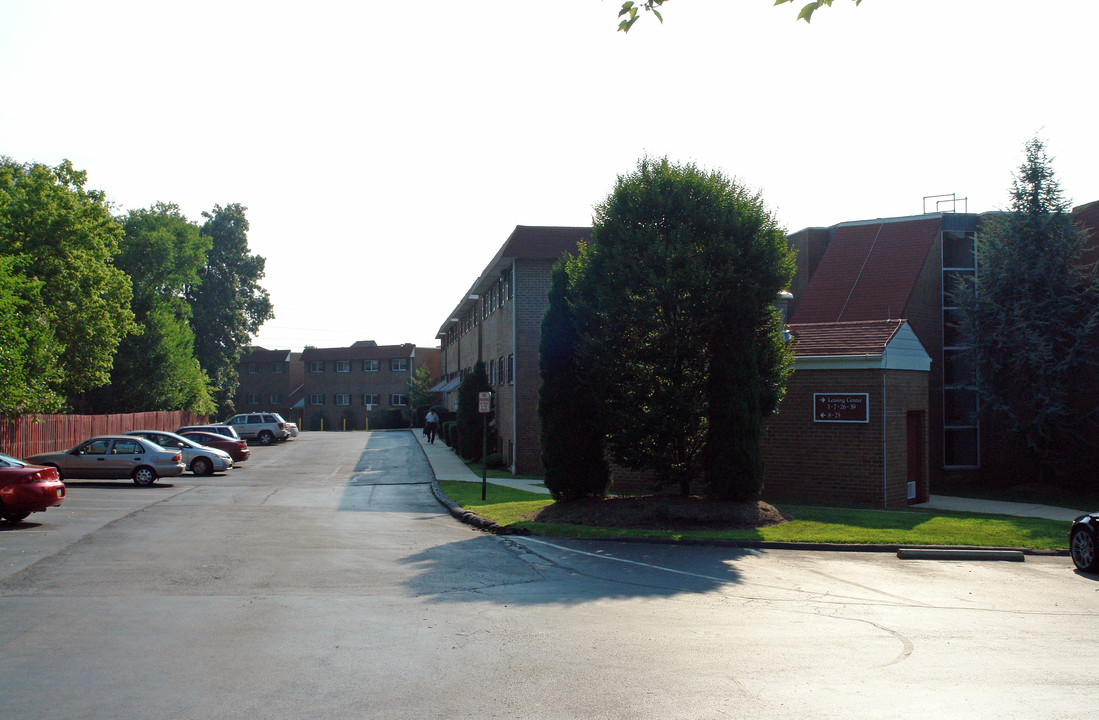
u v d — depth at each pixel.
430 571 11.41
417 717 5.48
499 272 31.56
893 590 10.84
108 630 7.76
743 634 8.08
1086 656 7.41
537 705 5.75
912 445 21.33
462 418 35.25
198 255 50.12
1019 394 25.02
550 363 17.89
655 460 16.83
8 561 11.57
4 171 33.59
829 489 20.08
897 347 20.16
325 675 6.42
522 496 21.23
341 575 10.96
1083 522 12.66
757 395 16.84
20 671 6.39
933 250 28.00
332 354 85.44
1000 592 10.87
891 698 5.99
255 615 8.49
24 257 30.05
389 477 28.44
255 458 37.81
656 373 16.84
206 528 15.52
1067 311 24.38
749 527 15.66
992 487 26.39
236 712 5.52
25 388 26.89
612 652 7.27
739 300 16.27
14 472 15.34
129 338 44.66
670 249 16.06
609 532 15.12
